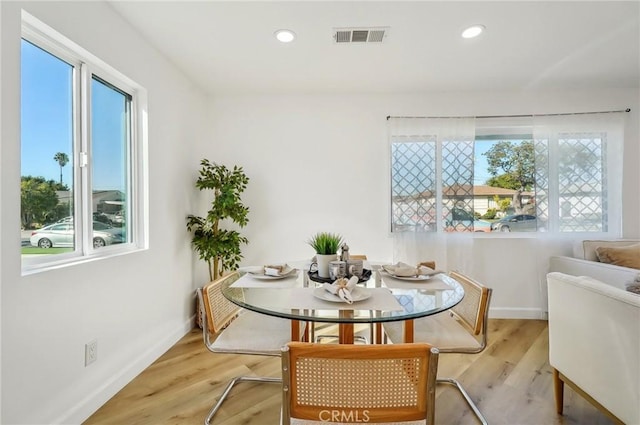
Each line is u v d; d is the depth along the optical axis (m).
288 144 3.11
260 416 1.62
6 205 1.20
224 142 3.11
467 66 2.50
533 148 2.99
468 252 2.98
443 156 2.99
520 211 3.06
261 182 3.12
